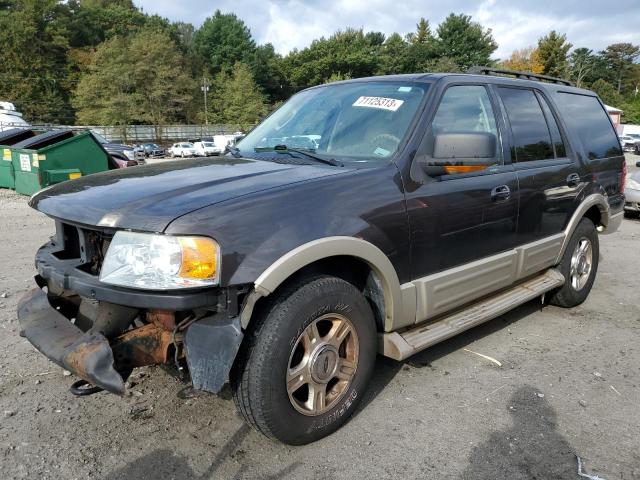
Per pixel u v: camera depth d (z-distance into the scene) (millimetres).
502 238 3629
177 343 2420
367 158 3068
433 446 2678
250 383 2402
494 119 3707
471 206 3312
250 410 2441
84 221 2418
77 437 2691
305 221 2502
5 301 4594
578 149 4504
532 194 3842
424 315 3100
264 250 2346
